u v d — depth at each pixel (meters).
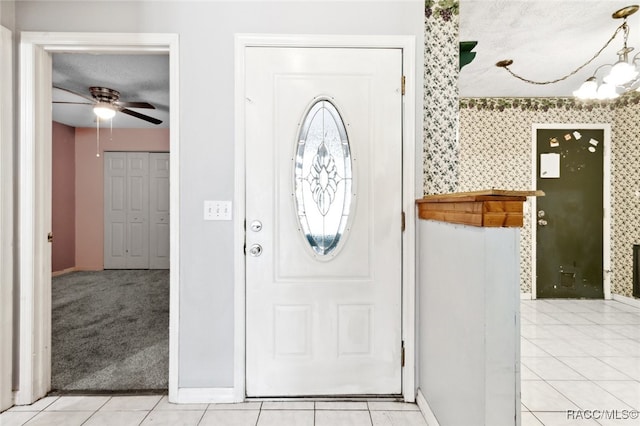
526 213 4.21
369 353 1.95
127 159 6.09
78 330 3.06
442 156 1.97
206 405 1.89
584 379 2.27
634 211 3.96
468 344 1.30
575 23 2.60
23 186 1.89
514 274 1.16
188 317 1.93
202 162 1.93
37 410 1.84
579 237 4.20
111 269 6.11
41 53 1.95
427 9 1.98
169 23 1.92
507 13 2.47
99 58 3.09
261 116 1.93
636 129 3.92
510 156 4.25
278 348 1.95
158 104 4.43
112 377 2.20
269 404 1.90
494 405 1.16
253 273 1.94
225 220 1.93
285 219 1.94
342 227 1.96
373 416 1.79
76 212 6.05
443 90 1.98
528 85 3.86
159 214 6.12
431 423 1.69
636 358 2.58
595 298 4.19
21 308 1.89
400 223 1.95
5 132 1.83
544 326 3.27
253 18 1.93
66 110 4.82
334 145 1.96
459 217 1.36
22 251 1.89
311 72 1.93
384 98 1.94
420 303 1.92
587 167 4.19
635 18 2.52
